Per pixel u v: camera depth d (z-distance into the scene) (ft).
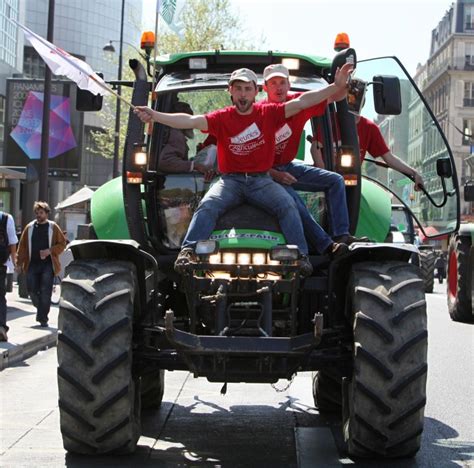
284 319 20.97
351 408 19.63
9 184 136.87
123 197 22.81
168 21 23.72
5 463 19.85
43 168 74.59
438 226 27.02
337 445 22.02
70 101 90.07
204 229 19.97
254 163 20.33
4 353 35.70
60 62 20.29
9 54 187.62
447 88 325.21
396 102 23.48
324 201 23.07
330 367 20.71
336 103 23.40
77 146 89.35
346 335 20.56
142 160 22.66
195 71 24.75
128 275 19.72
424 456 21.11
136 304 20.31
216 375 19.19
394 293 19.39
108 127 187.93
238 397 28.58
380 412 19.17
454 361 36.73
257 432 23.62
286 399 28.30
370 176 27.63
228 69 24.84
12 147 89.25
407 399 19.11
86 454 20.38
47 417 25.31
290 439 22.81
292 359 19.10
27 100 88.84
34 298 47.75
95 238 26.23
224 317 19.11
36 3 303.89
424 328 19.17
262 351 18.56
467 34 320.50
